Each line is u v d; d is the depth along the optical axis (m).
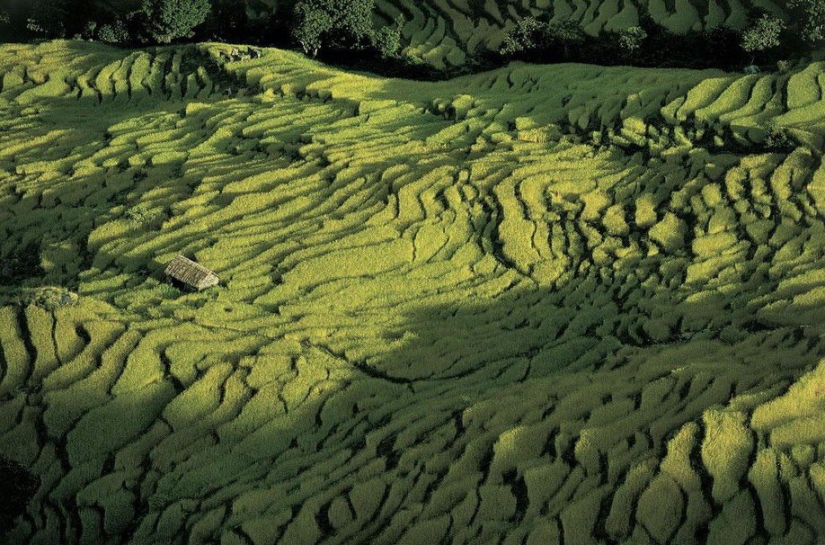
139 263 51.00
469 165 55.66
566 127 58.69
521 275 48.44
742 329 41.97
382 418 40.22
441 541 33.41
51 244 54.03
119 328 45.28
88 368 43.47
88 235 54.25
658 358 40.56
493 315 46.03
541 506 34.06
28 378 43.59
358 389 41.66
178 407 41.16
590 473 34.81
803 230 47.31
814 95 56.00
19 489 38.69
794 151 51.66
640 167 54.03
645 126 56.81
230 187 56.56
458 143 58.81
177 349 43.78
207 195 56.09
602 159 55.41
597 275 47.72
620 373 40.12
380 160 57.69
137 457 39.53
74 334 45.16
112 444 40.31
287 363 42.97
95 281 49.91
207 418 40.72
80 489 38.53
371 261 49.53
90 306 46.75
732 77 59.94
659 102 58.72
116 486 38.53
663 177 52.78
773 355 39.16
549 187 53.09
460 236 51.16
